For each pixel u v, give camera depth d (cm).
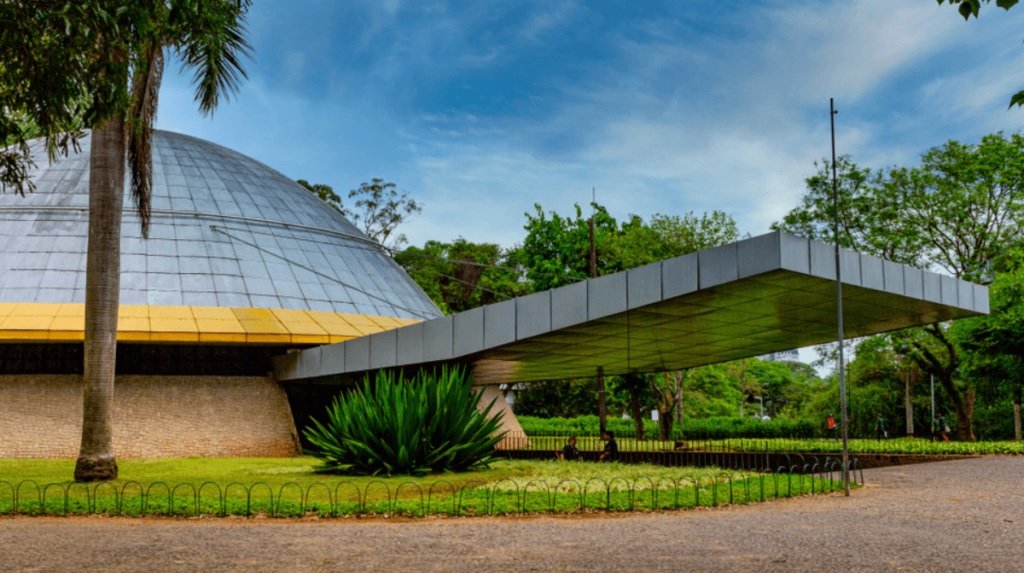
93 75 1165
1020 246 3806
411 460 1956
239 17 1806
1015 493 1683
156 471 2108
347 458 2017
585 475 1958
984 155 3791
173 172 3778
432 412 2061
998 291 3500
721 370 5675
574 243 4609
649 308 2105
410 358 2552
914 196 3862
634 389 4494
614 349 2806
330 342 3117
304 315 3275
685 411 6334
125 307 3022
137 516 1370
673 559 969
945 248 3928
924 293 2217
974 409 5281
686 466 2395
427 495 1576
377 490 1641
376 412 2017
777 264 1800
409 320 3669
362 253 4019
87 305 1841
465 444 2042
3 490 1655
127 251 3297
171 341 2902
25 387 2912
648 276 2050
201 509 1391
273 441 3078
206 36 1583
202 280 3284
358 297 3606
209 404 3083
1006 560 961
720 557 980
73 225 3381
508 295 5959
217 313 3103
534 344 2472
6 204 3422
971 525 1238
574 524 1266
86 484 1727
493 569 918
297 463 2402
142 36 1201
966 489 1767
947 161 3859
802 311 2330
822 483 1800
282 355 3228
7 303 2962
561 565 938
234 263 3419
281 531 1203
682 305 2122
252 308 3225
